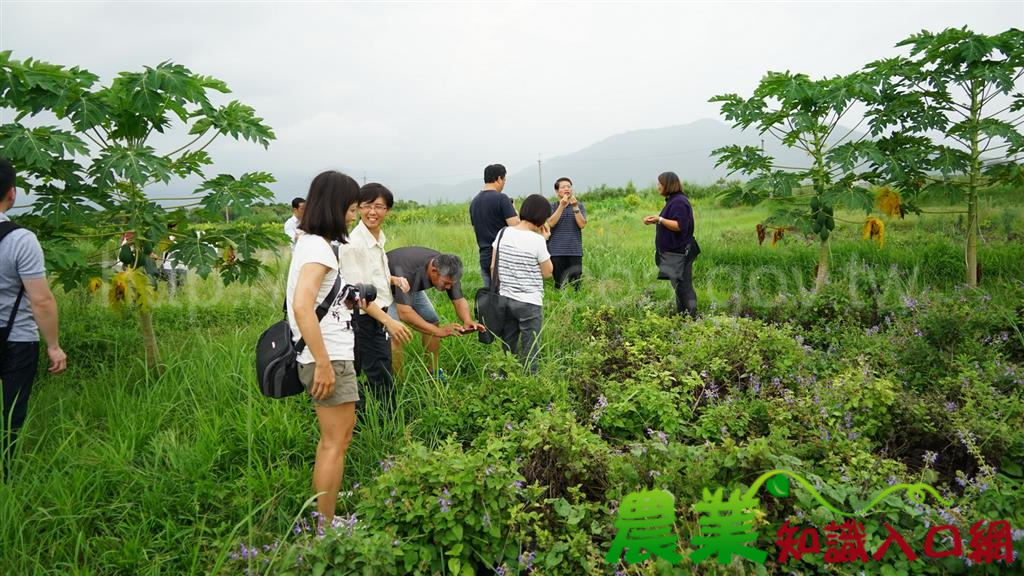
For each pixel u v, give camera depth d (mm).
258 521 3213
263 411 4238
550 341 5422
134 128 5125
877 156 6648
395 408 4176
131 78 4715
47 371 5297
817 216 7293
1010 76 6176
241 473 3682
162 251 5590
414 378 4777
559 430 3398
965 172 7070
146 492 3340
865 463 3273
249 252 5488
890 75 6801
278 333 3209
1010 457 3619
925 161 7004
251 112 5332
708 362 4750
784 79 7039
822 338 5816
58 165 4746
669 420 3867
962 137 6770
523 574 2828
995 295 6383
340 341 3119
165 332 6926
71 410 4387
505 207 6820
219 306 8070
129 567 2918
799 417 3963
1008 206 11750
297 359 3119
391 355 4359
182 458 3611
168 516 3238
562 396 4426
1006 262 7898
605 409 4090
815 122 7066
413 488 2875
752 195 7777
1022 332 5457
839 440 3553
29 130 4414
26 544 2982
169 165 4867
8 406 3631
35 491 3264
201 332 6785
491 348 5176
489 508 2850
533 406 4270
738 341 4914
